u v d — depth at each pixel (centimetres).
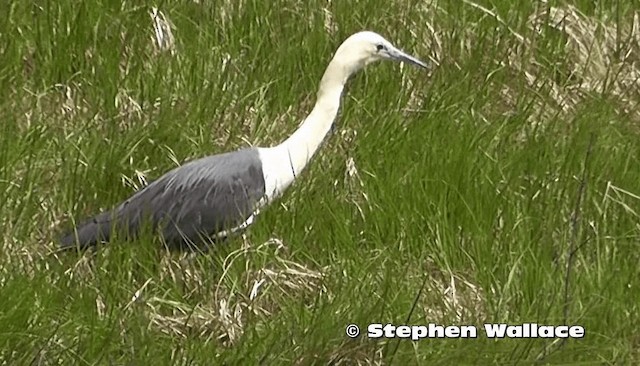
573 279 1280
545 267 1298
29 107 1489
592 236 1349
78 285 1248
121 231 1308
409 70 1590
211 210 1340
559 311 1244
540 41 1659
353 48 1380
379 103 1548
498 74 1603
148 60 1565
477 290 1290
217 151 1454
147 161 1424
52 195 1367
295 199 1368
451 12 1667
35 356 1136
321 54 1583
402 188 1380
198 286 1290
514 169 1424
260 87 1530
